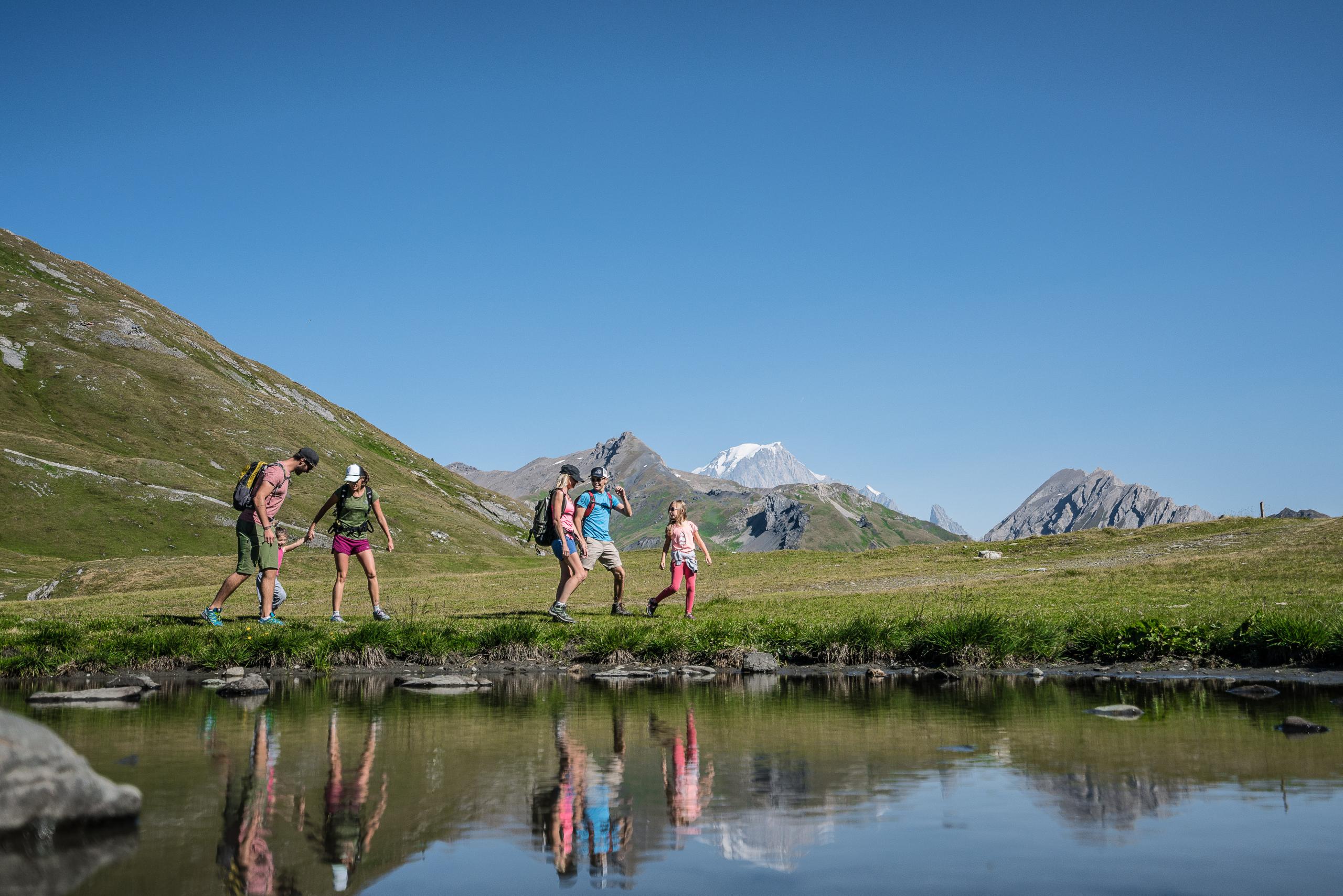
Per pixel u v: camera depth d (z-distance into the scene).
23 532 113.31
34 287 191.12
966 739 5.93
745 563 39.72
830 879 3.05
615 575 17.62
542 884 3.02
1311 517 44.53
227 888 2.97
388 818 3.94
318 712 7.61
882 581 29.89
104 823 3.83
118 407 159.25
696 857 3.31
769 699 8.37
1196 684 9.57
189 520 124.12
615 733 6.28
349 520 15.98
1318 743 5.62
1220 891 2.90
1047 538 44.75
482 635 12.81
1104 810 4.00
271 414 184.38
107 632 13.89
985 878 3.04
